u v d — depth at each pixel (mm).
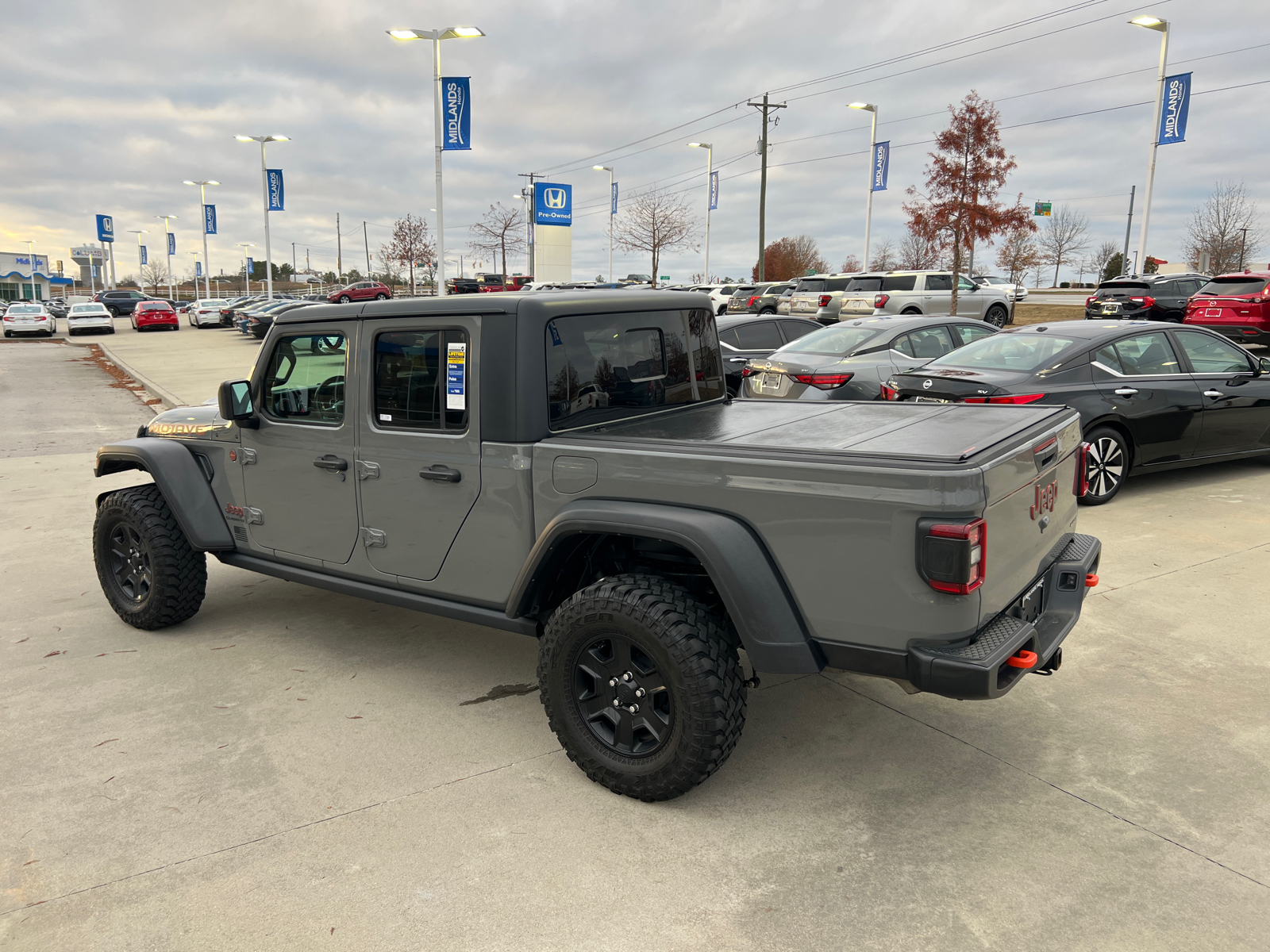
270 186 45625
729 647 2752
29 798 3010
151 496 4477
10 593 5285
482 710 3641
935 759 3162
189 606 4512
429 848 2686
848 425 3141
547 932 2314
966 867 2543
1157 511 6441
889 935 2273
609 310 3408
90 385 19281
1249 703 3539
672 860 2605
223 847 2709
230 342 32156
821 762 3150
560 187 43000
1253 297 15258
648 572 3125
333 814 2879
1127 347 6742
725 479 2660
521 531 3148
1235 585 4855
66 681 3988
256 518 4148
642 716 2854
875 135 35438
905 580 2412
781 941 2262
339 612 4914
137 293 62562
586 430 3281
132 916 2408
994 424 3018
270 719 3580
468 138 26328
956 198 23062
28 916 2412
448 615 3473
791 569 2594
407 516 3486
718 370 4020
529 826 2795
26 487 8414
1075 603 3098
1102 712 3486
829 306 23719
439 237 26766
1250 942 2215
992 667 2350
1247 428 7207
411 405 3402
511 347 3088
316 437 3756
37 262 103688
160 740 3412
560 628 2922
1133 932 2262
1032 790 2943
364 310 3477
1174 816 2777
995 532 2508
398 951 2262
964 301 23625
